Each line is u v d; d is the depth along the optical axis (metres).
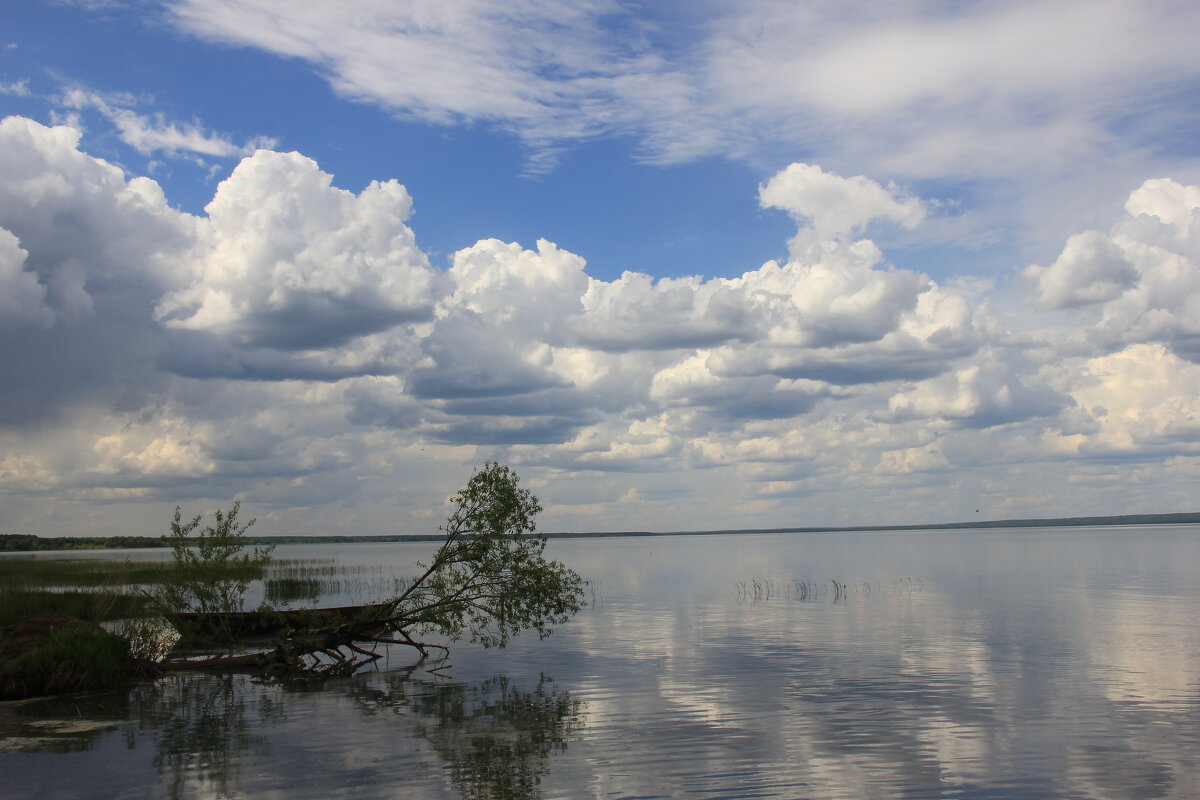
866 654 23.89
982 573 57.38
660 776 13.16
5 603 27.39
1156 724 16.11
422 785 12.74
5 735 15.56
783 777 13.10
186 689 19.97
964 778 13.06
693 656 23.94
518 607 24.23
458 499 24.66
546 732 15.73
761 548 130.00
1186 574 54.62
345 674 21.95
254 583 49.50
